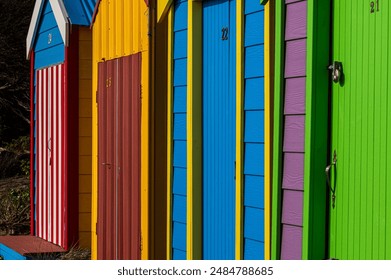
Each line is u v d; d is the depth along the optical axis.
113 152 9.61
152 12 8.59
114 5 9.62
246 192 7.18
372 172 5.73
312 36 6.06
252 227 7.08
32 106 12.51
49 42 11.73
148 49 8.58
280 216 6.39
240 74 7.21
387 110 5.60
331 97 6.12
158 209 8.64
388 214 5.59
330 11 6.14
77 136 10.93
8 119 22.59
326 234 6.15
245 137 7.18
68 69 10.88
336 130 6.07
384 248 5.61
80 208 10.94
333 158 6.09
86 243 10.95
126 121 9.20
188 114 8.00
